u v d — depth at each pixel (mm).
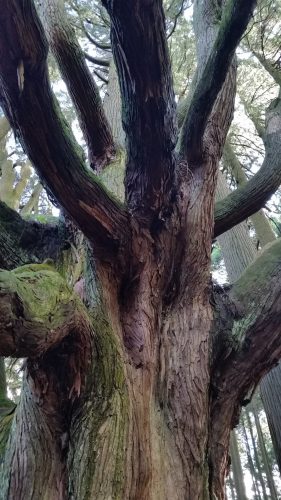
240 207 4336
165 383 3336
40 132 2430
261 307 3746
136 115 2857
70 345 2633
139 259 3404
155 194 3406
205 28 4871
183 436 3143
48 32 3449
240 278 4195
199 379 3400
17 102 2264
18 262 3857
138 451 2766
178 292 3705
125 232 3244
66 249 3836
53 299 2225
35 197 8391
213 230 4105
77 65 3607
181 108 4809
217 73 3111
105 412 2752
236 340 3680
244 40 9641
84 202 2893
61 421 2842
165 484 2873
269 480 24516
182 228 3719
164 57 2523
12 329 1915
